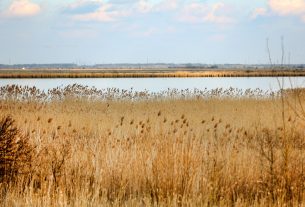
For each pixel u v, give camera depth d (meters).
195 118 18.94
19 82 88.69
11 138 9.25
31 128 13.32
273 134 14.57
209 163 9.38
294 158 8.95
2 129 9.25
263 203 7.66
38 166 9.15
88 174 9.12
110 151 10.09
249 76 135.38
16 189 8.15
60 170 9.06
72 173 9.05
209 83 83.75
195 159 9.46
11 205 7.40
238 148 11.62
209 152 10.25
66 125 15.91
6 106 19.95
